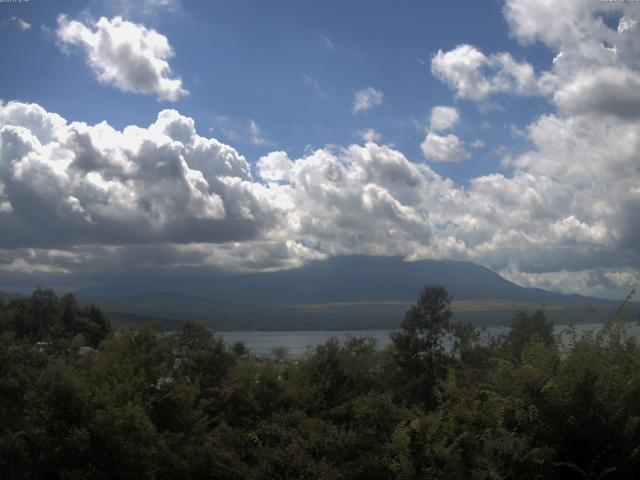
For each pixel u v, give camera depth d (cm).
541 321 1678
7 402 1439
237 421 1680
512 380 810
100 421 1181
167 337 1842
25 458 1109
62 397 1190
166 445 1310
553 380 738
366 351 1973
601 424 701
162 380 1636
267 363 1900
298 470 991
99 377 1494
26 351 1738
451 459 782
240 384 1756
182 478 1265
